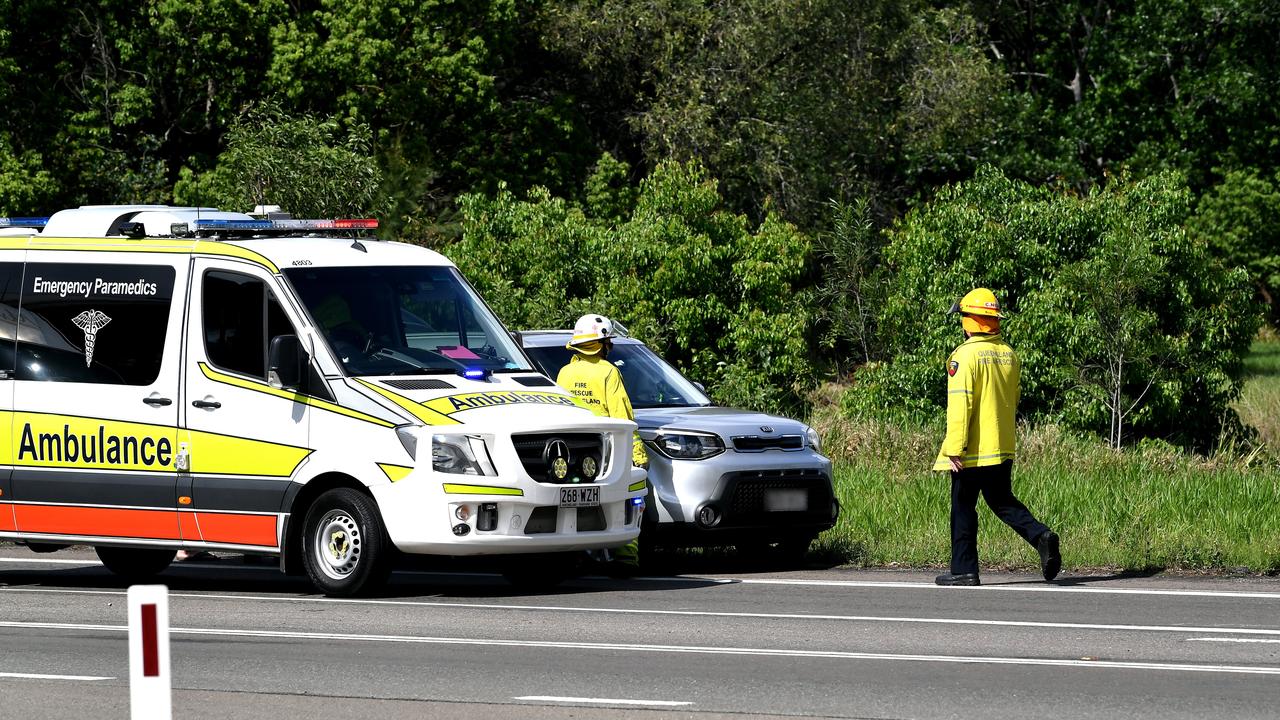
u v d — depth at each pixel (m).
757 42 136.50
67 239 43.34
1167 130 176.12
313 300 40.50
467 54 133.00
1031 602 38.34
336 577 39.53
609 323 44.12
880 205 150.62
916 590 40.88
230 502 40.38
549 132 140.62
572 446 40.12
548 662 30.41
